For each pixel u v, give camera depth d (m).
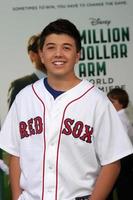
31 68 3.35
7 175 3.32
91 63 3.35
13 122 2.15
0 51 3.34
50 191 1.97
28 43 3.34
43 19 3.33
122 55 3.36
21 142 2.07
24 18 3.34
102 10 3.34
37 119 2.04
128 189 3.24
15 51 3.35
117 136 2.04
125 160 3.19
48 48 2.01
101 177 2.03
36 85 2.14
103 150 2.02
